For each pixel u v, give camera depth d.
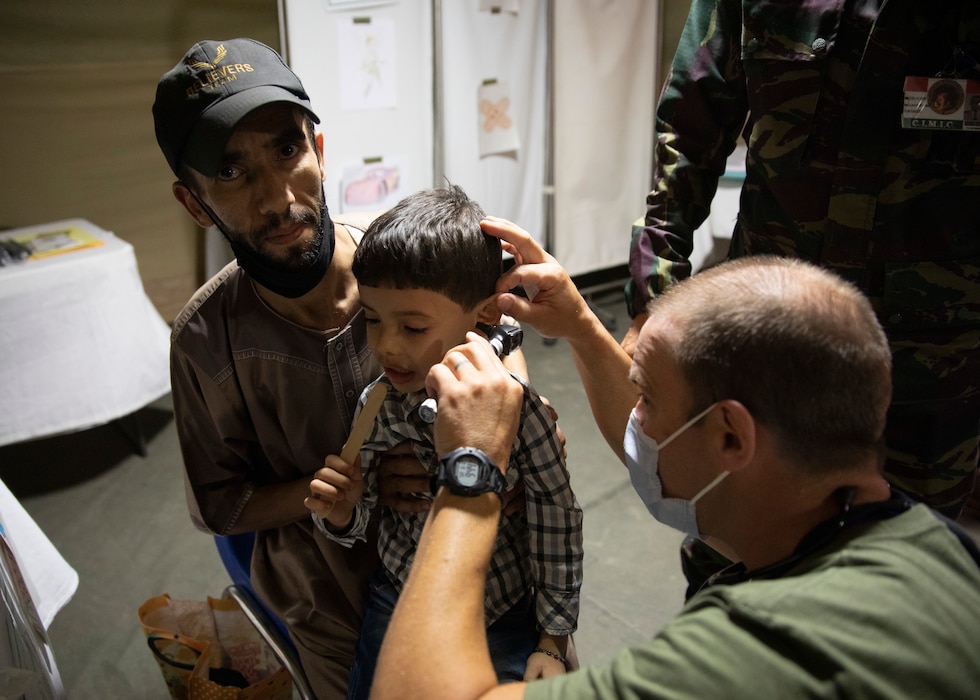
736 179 3.40
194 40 3.27
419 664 0.71
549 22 3.64
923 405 1.30
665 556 2.50
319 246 1.16
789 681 0.62
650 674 0.66
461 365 0.87
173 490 2.93
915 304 1.26
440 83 3.47
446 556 0.77
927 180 1.21
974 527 2.30
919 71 1.19
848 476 0.74
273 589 1.42
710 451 0.79
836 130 1.25
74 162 3.22
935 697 0.64
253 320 1.24
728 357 0.73
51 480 2.99
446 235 0.99
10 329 2.61
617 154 4.09
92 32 3.08
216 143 1.05
